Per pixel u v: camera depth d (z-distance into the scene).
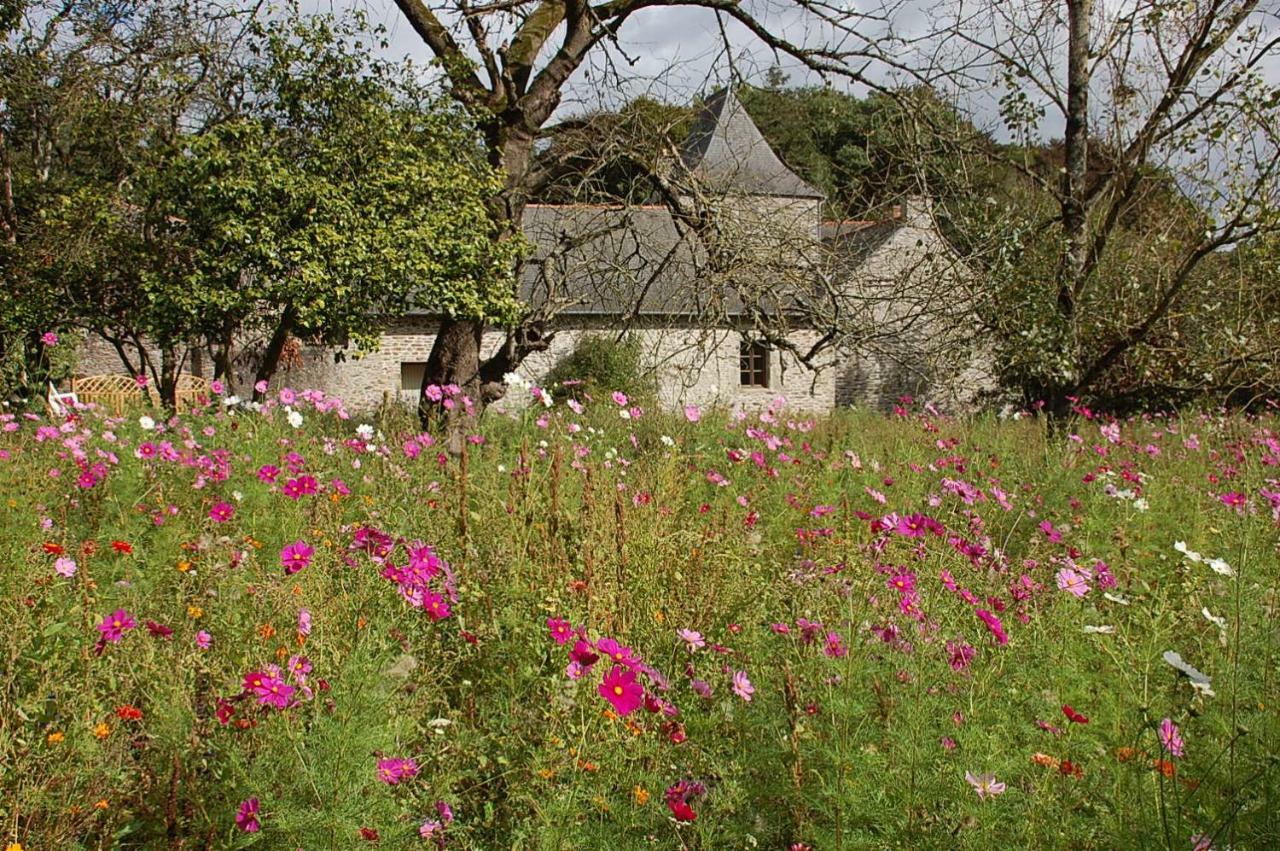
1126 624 3.26
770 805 2.45
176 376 15.17
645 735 2.51
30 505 3.82
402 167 11.91
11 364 12.09
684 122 11.29
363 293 12.01
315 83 12.30
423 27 11.36
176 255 12.77
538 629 2.84
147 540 3.94
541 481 4.38
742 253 9.71
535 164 11.62
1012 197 12.84
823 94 12.02
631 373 18.11
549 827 2.22
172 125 14.85
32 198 15.40
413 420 6.58
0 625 2.58
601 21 11.08
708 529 3.96
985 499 5.24
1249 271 12.29
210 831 2.05
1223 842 2.09
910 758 2.26
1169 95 11.95
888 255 12.31
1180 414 10.05
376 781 2.14
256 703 2.26
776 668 2.85
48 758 2.16
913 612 2.84
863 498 5.27
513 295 11.43
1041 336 12.21
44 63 14.96
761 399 24.62
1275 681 2.68
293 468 4.71
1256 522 4.56
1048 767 2.30
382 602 2.87
